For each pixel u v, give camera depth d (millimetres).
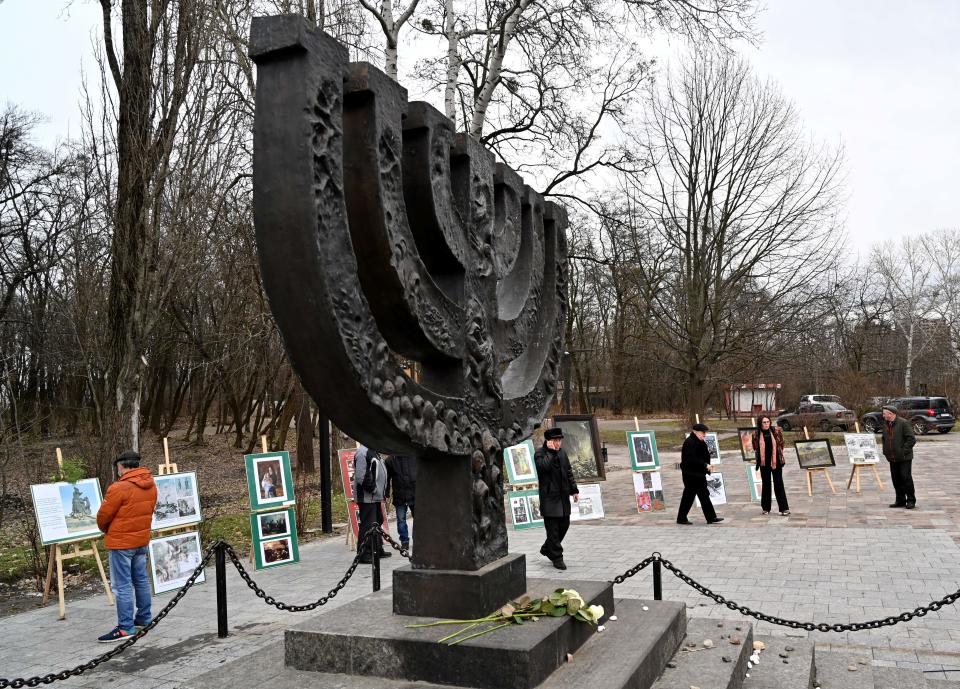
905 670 4707
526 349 4711
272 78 2693
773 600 6652
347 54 2947
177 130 11023
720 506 13094
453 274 3795
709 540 9812
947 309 44938
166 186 11516
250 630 6535
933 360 45406
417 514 3742
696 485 11219
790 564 8094
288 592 7902
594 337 44625
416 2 12828
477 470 3711
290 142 2643
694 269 25172
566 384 23234
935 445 24297
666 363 26766
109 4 11023
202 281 21281
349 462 10562
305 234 2621
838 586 7047
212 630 6566
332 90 2771
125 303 10609
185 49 10828
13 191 25719
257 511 9227
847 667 4809
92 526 7719
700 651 4297
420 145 3473
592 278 37188
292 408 21516
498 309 4355
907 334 44281
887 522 10555
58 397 17656
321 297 2654
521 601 3717
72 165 24969
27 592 8461
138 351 10578
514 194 4551
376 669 3352
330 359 2742
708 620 5000
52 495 7523
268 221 2660
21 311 24375
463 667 3180
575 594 3625
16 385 14125
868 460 14016
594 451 12562
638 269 28250
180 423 40719
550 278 5180
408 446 3240
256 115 2699
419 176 3467
